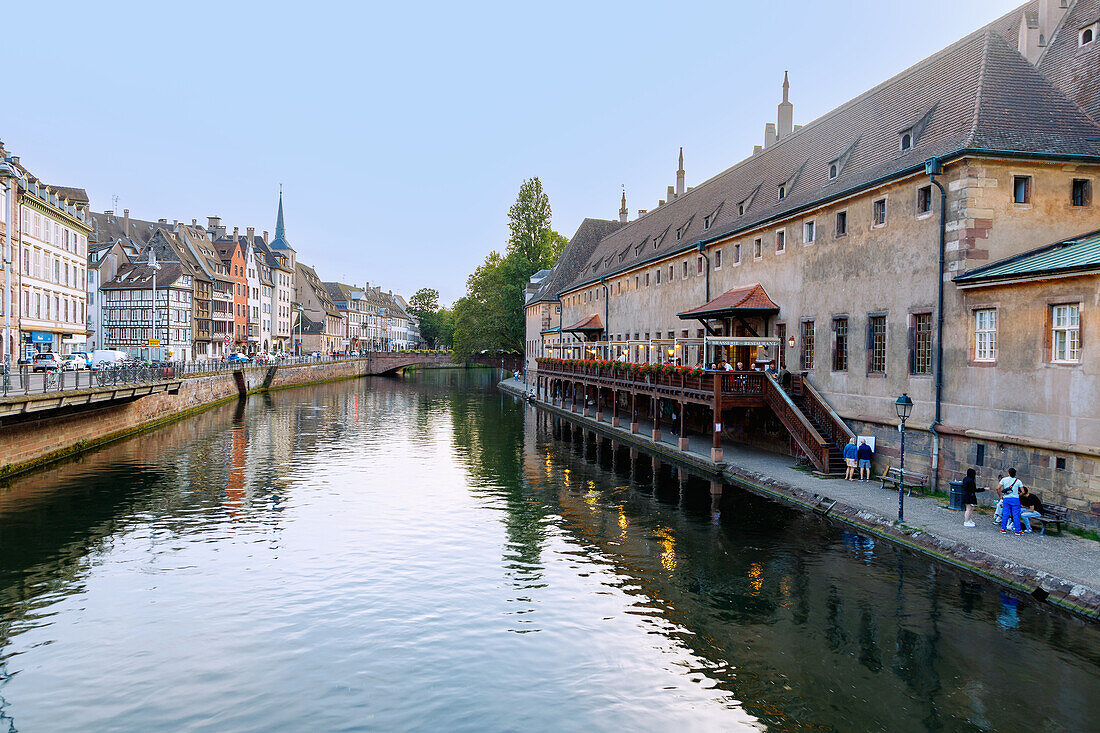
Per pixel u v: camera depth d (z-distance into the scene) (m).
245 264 91.12
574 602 13.37
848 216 23.30
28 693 10.05
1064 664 10.42
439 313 164.38
